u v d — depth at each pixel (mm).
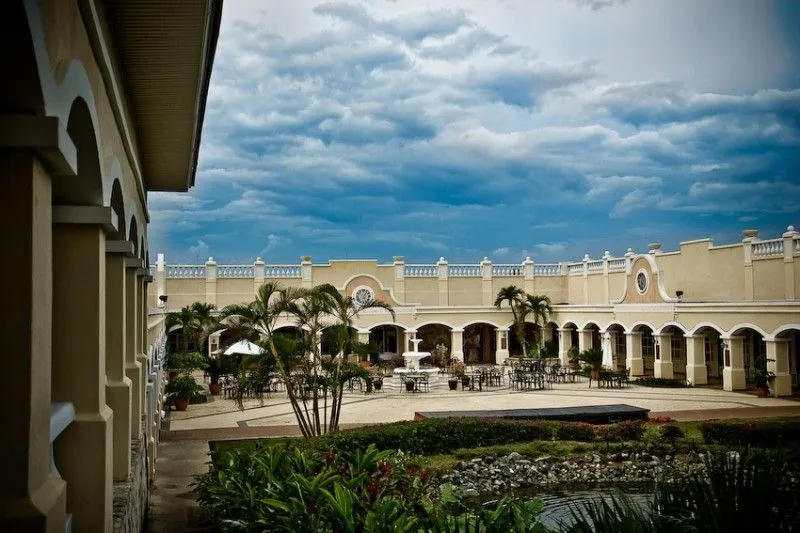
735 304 31750
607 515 4438
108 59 6137
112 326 8383
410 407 28203
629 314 39125
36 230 3818
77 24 4840
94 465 5961
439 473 17484
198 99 10680
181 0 7215
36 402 3836
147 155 14164
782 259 31844
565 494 17125
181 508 13969
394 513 7297
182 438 22156
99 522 5961
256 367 23281
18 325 3752
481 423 19906
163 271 45188
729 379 32250
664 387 34031
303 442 16844
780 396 29828
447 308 45875
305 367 19141
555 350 46719
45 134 3680
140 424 10492
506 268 50281
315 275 47031
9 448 3723
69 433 5910
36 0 3473
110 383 8312
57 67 4184
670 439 20094
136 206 10758
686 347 36812
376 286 45688
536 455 19156
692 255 38719
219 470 11156
